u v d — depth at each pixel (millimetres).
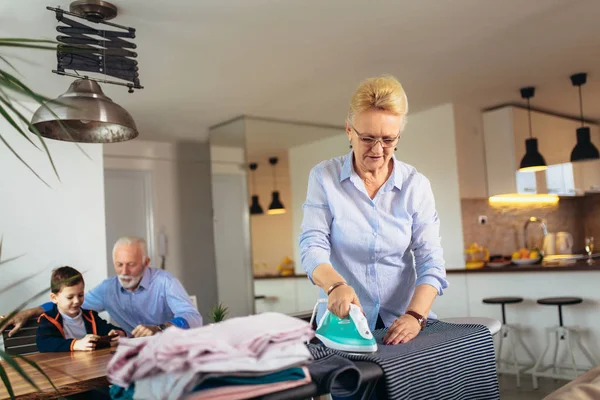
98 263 3543
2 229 3266
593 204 6820
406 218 1695
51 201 3428
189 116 5000
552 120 5625
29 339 2838
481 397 1372
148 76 3799
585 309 4121
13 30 2910
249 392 994
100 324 2643
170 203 5938
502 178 5156
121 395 1096
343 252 1736
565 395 1179
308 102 4680
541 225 6059
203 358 940
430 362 1261
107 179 5605
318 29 3129
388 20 3053
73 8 2650
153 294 3043
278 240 5125
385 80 1554
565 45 3637
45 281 3354
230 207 5270
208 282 6082
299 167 5293
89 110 2338
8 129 3340
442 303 4969
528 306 4418
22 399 1544
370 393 1208
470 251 4852
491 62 3908
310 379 1067
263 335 1009
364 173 1669
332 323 1367
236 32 3107
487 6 2945
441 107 5094
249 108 4816
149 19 2871
